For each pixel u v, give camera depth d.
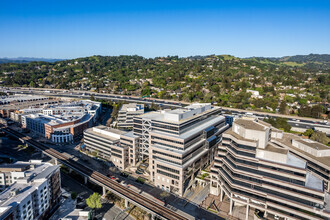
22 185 115.88
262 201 110.69
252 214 122.56
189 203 133.00
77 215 123.31
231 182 120.00
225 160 130.12
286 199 104.31
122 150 170.62
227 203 134.00
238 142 117.38
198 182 156.50
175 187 140.62
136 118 178.50
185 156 142.50
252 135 117.81
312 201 98.06
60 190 140.25
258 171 111.62
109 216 127.81
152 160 154.25
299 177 101.75
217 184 140.12
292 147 150.62
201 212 124.81
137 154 179.38
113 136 193.38
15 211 98.75
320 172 128.88
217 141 186.62
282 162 108.25
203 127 172.50
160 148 149.00
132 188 145.88
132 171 171.25
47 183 123.38
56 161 186.50
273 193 107.94
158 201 132.00
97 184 160.75
